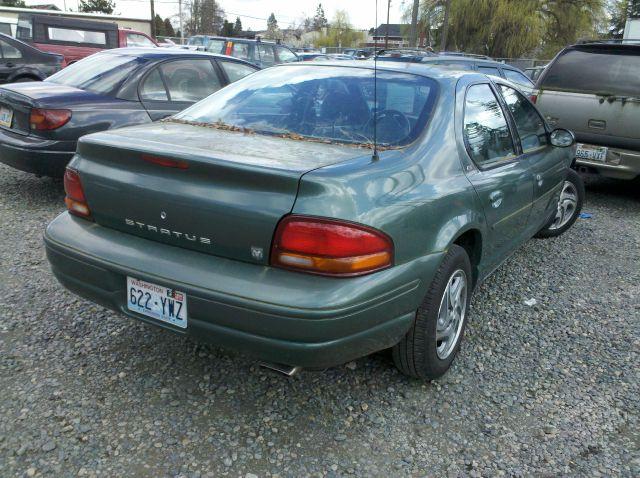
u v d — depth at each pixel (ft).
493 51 100.42
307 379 9.70
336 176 7.41
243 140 9.05
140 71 19.30
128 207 8.36
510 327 12.10
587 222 20.48
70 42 57.67
